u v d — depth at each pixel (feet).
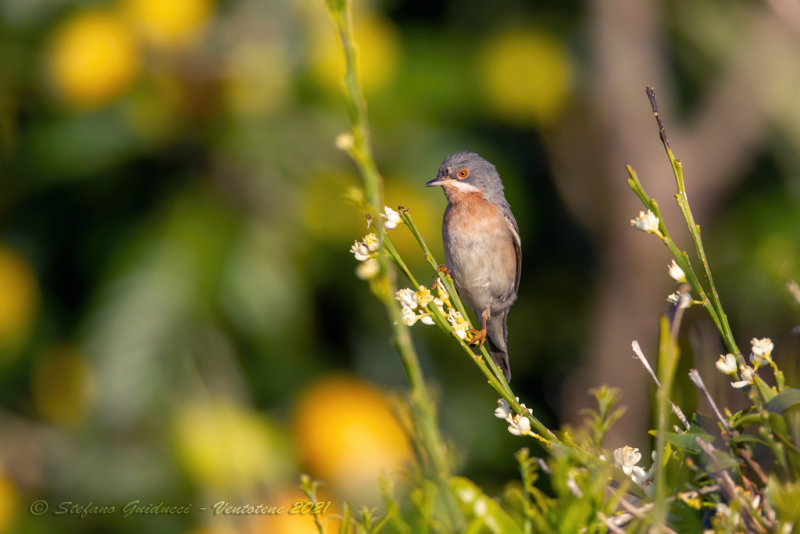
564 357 50.96
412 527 16.89
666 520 18.30
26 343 36.32
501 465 43.32
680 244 47.88
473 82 42.57
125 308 34.30
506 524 16.85
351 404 36.42
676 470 18.47
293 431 35.99
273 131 35.32
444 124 40.16
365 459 35.04
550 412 50.57
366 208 15.90
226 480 34.42
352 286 38.17
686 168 47.88
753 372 18.12
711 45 47.55
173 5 34.17
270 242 35.60
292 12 35.12
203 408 34.76
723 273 45.57
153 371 34.50
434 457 15.08
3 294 35.76
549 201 49.67
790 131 46.98
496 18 44.93
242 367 35.68
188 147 35.50
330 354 38.75
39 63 35.63
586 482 16.38
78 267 36.55
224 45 34.78
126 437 35.29
